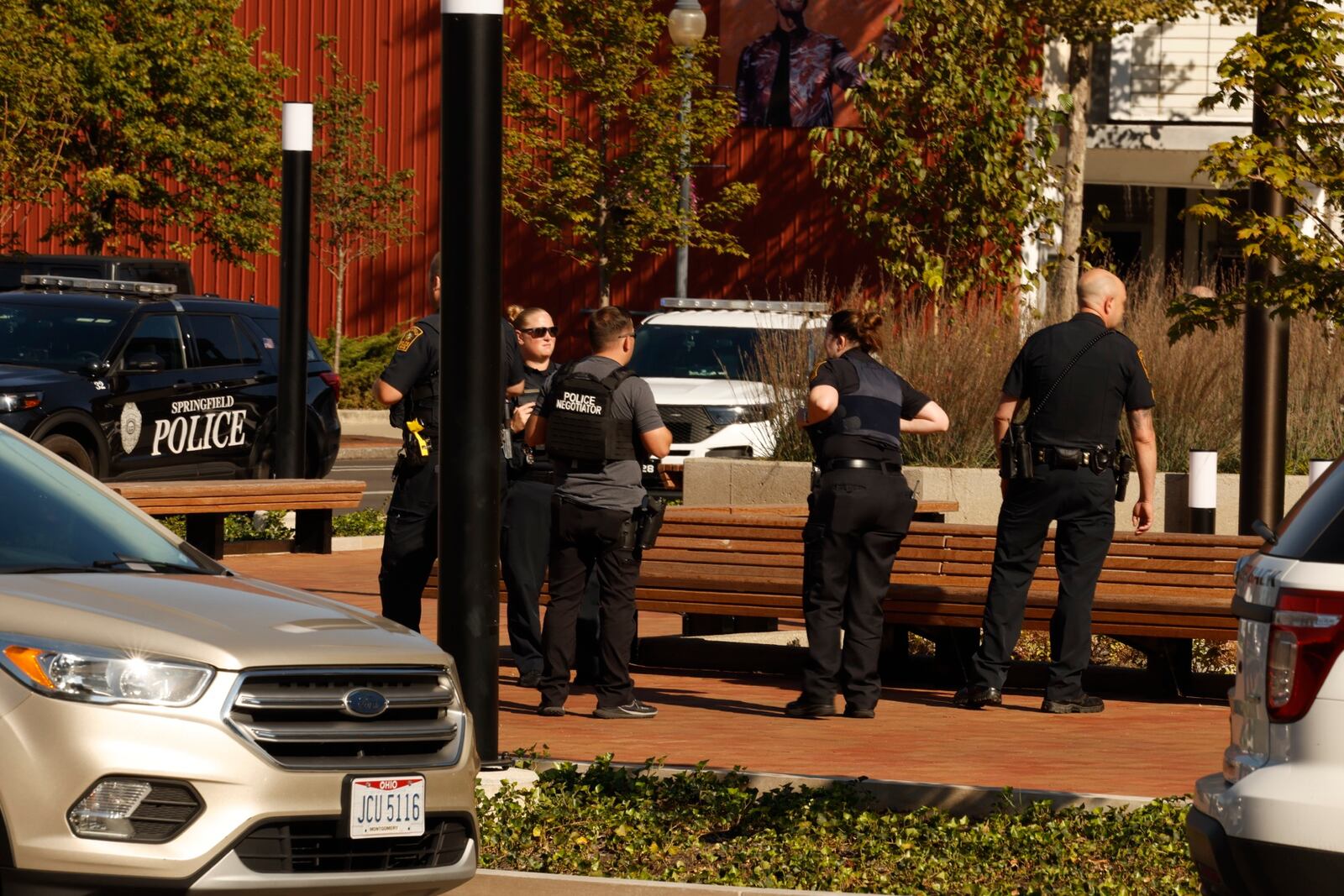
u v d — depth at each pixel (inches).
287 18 4800.7
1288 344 1492.4
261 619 673.6
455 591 916.6
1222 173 979.3
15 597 648.4
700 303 2461.9
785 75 4328.3
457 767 685.9
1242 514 1507.1
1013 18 2672.2
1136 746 1065.5
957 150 2650.1
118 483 1854.1
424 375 1147.3
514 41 4493.1
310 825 642.2
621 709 1136.8
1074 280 3011.8
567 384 1104.8
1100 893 738.8
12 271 2992.1
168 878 608.4
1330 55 972.6
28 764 605.6
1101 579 1258.6
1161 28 3774.6
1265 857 559.8
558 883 735.1
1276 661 569.0
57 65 3523.6
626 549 1118.4
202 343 2171.5
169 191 4094.5
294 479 2047.2
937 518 1569.9
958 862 785.6
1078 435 1159.6
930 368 1830.7
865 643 1155.9
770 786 911.0
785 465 1812.3
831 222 4392.2
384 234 4697.3
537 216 4047.7
